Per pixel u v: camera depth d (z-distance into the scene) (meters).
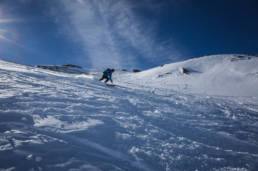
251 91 20.34
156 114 3.77
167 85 26.50
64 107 2.77
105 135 1.97
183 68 37.06
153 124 2.90
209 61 40.28
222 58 40.06
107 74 9.33
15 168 1.03
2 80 4.08
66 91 4.46
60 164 1.19
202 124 3.55
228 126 3.69
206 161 1.79
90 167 1.25
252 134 3.32
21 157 1.13
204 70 36.53
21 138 1.38
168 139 2.28
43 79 6.17
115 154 1.60
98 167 1.29
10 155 1.12
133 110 3.80
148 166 1.51
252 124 4.37
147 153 1.75
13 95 2.71
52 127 1.82
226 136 2.92
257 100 12.65
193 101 7.37
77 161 1.28
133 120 2.90
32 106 2.38
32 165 1.09
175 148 2.00
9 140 1.30
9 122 1.65
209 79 28.42
